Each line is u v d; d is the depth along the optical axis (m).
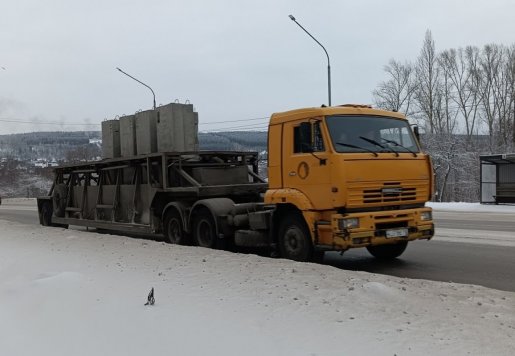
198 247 10.77
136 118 14.84
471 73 54.72
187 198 12.63
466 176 48.16
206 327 5.14
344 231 8.37
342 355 4.35
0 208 38.12
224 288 6.72
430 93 55.16
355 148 8.77
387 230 8.77
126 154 15.19
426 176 9.46
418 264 10.05
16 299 6.36
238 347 4.59
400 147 9.32
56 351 4.68
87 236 13.44
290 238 9.52
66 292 6.54
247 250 11.63
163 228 13.04
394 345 4.55
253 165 13.81
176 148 13.71
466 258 10.60
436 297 6.13
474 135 52.62
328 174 8.59
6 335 5.11
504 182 30.77
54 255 10.16
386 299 5.96
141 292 6.61
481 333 4.85
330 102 28.69
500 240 13.24
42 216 19.97
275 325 5.17
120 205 14.95
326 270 7.68
